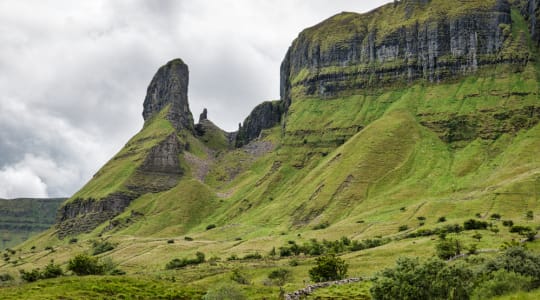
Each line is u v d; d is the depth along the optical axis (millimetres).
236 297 104750
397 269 78438
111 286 113812
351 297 102000
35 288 110125
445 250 149375
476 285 75875
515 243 150625
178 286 125688
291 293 111188
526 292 70625
